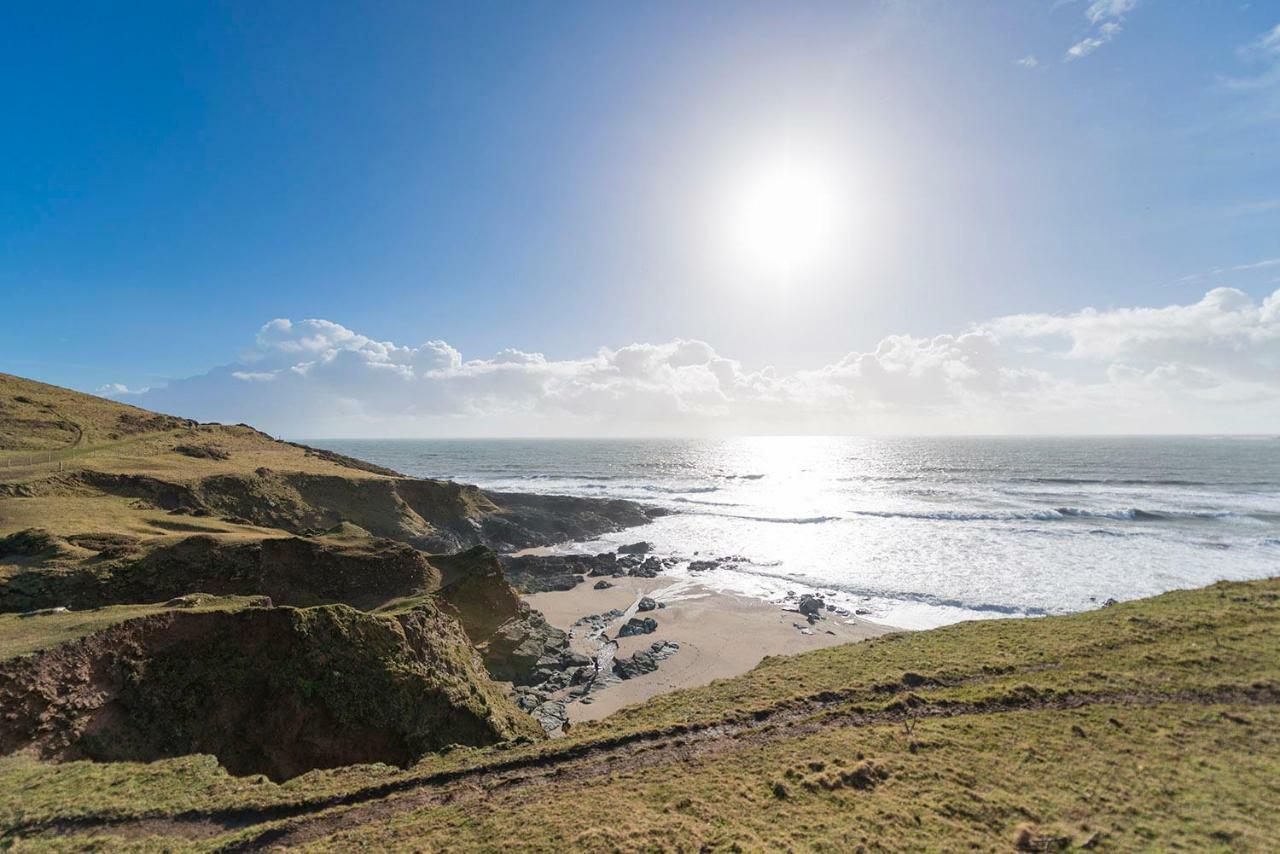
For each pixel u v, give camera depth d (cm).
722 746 1684
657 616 4709
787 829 1257
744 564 6488
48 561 2997
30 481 4338
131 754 1984
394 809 1434
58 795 1484
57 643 2023
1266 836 1172
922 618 4506
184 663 2253
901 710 1850
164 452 6481
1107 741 1583
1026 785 1400
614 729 1867
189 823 1395
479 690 2795
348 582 3662
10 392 7075
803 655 2627
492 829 1305
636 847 1202
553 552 7419
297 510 5988
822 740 1669
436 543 6762
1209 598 2753
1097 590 4875
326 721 2303
